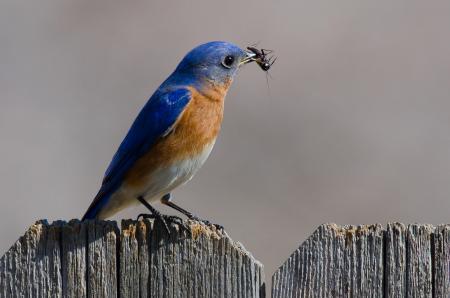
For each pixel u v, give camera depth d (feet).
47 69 58.49
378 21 62.59
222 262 26.00
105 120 56.18
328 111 57.41
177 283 26.08
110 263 26.18
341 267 25.63
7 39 59.52
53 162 53.67
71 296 26.17
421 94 58.80
